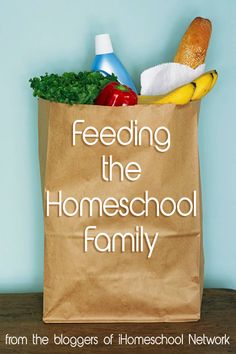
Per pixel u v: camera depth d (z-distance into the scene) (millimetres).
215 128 1662
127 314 1438
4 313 1503
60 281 1414
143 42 1637
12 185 1649
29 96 1631
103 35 1519
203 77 1417
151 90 1517
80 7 1617
